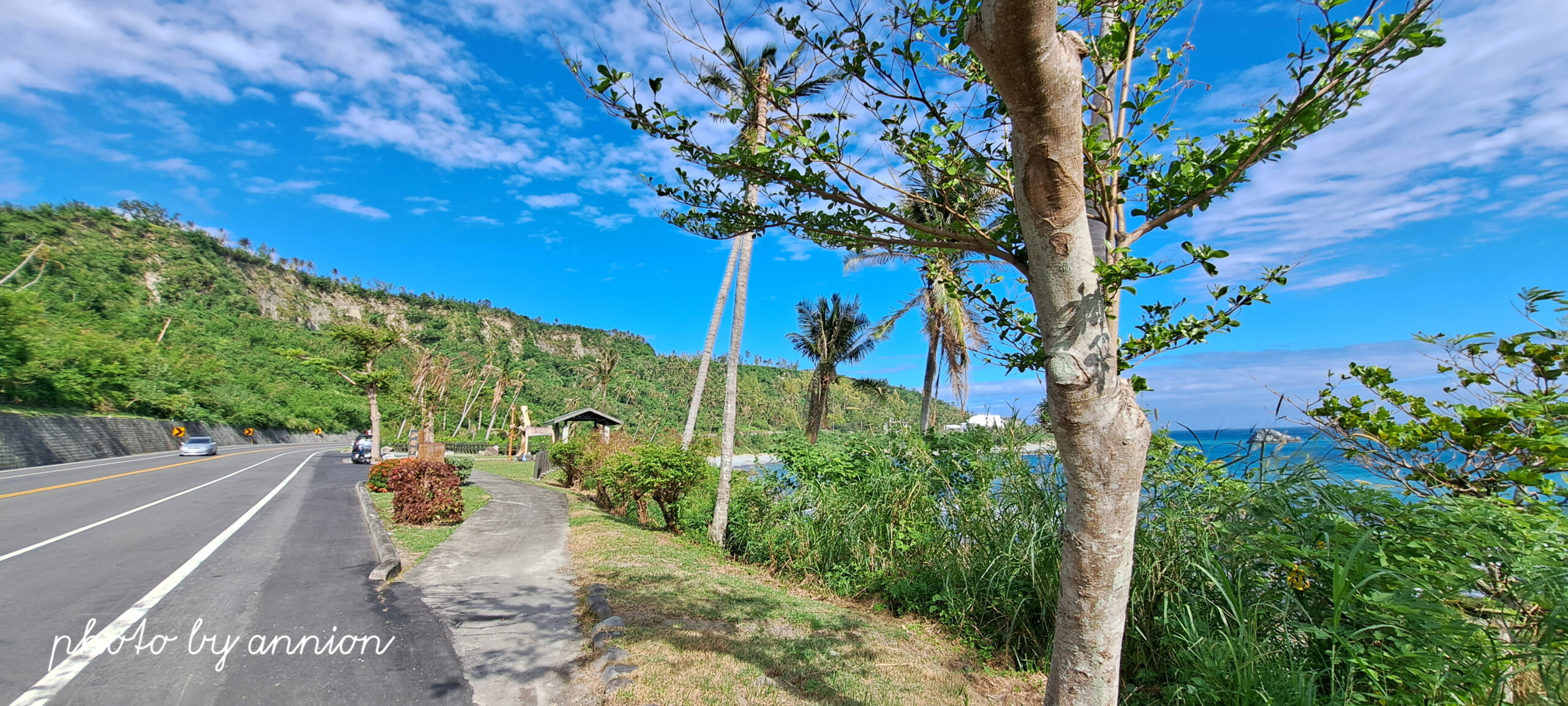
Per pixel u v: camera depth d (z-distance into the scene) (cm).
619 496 1368
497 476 2291
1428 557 314
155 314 5425
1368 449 382
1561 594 265
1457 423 328
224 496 1389
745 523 974
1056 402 211
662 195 297
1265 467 409
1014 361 329
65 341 3206
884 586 700
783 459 966
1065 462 220
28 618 506
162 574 662
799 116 254
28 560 706
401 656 457
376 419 2617
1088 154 225
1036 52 162
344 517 1142
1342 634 316
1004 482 616
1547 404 297
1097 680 219
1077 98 177
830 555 786
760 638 531
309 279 12488
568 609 584
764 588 733
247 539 878
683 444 1455
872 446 852
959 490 703
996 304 324
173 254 8506
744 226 292
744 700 400
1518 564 287
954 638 580
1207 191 241
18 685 388
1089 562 216
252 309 8450
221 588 614
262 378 5653
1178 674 403
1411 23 193
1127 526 216
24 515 1025
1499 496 323
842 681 448
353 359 2619
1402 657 297
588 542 923
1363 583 303
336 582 656
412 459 1124
